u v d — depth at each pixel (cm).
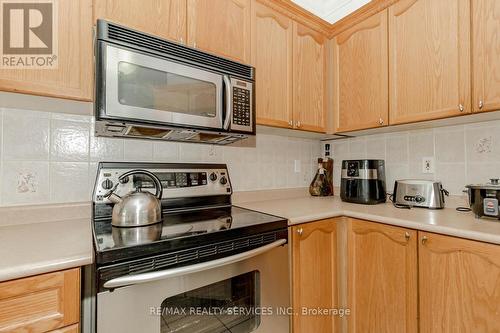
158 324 79
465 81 115
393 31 142
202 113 113
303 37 163
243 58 136
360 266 130
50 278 66
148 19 108
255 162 177
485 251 89
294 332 120
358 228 132
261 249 100
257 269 104
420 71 131
